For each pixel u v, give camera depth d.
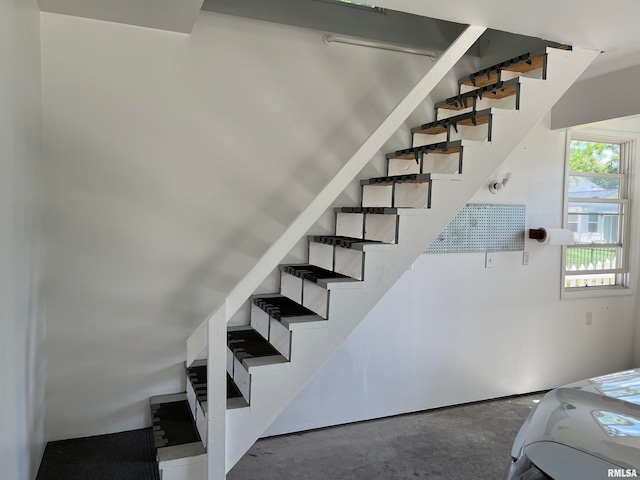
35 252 2.16
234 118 2.74
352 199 3.09
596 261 4.09
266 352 2.23
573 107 3.47
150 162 2.59
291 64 2.85
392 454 2.70
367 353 3.17
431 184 2.25
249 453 2.69
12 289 1.69
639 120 4.01
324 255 2.73
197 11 2.29
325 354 2.11
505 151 2.40
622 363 4.16
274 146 2.84
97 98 2.47
